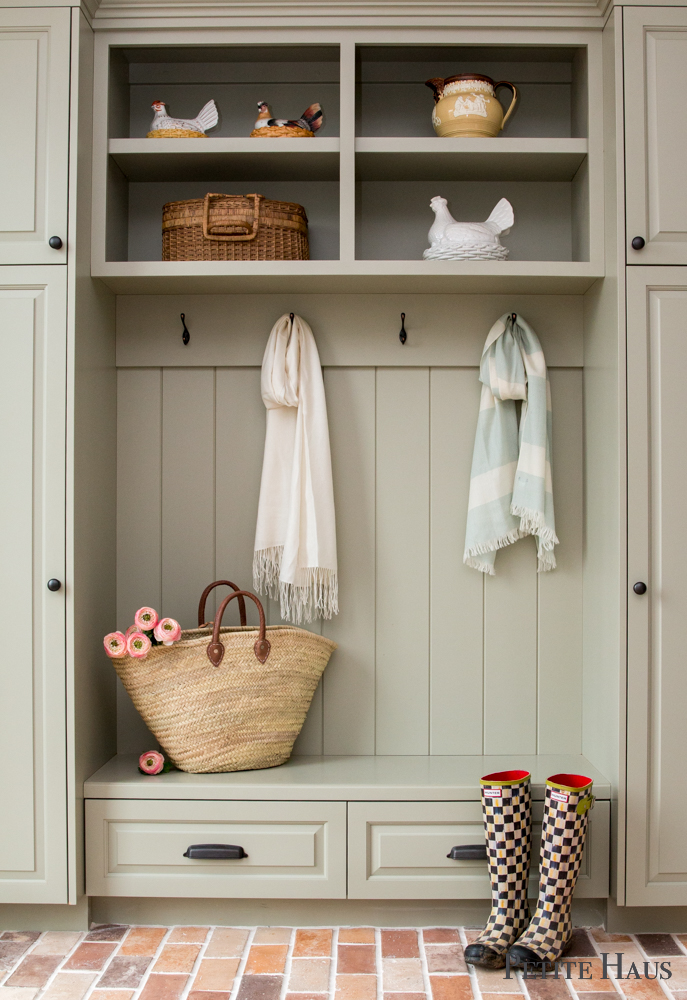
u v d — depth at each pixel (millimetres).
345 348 2191
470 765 2064
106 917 1929
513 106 2047
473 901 1918
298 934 1874
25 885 1848
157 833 1876
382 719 2182
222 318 2199
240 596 2055
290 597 2164
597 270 1975
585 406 2172
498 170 2146
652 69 1869
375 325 2189
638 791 1850
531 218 2250
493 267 1957
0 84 1846
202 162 2074
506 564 2193
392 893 1870
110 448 2158
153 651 1932
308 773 1979
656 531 1868
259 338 2197
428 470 2203
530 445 2084
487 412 2150
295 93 2266
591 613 2098
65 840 1842
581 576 2188
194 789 1873
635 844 1846
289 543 2053
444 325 2188
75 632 1854
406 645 2188
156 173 2168
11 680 1840
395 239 2258
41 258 1850
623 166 1870
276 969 1706
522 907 1794
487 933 1768
